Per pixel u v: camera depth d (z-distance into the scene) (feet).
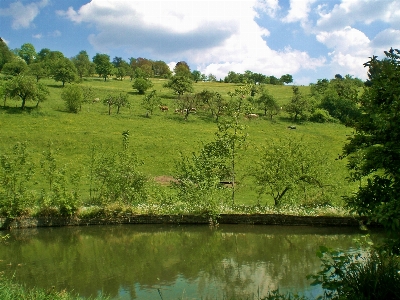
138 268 46.19
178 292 38.14
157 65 595.47
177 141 152.46
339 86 258.16
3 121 155.22
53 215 66.80
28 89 176.65
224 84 423.64
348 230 63.62
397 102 21.03
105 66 375.45
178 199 73.67
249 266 46.70
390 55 22.20
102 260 49.57
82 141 141.90
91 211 68.18
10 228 64.69
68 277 43.09
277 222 67.41
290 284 39.63
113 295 37.63
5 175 66.23
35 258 50.52
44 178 96.12
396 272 25.08
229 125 79.25
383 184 22.97
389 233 21.21
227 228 66.03
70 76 282.77
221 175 78.54
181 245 56.70
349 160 24.97
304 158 77.00
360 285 24.30
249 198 86.53
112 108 207.92
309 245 55.52
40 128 151.02
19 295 30.04
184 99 221.25
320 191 75.97
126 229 65.67
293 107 215.92
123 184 73.41
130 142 146.00
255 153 98.68
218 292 37.91
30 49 479.82
